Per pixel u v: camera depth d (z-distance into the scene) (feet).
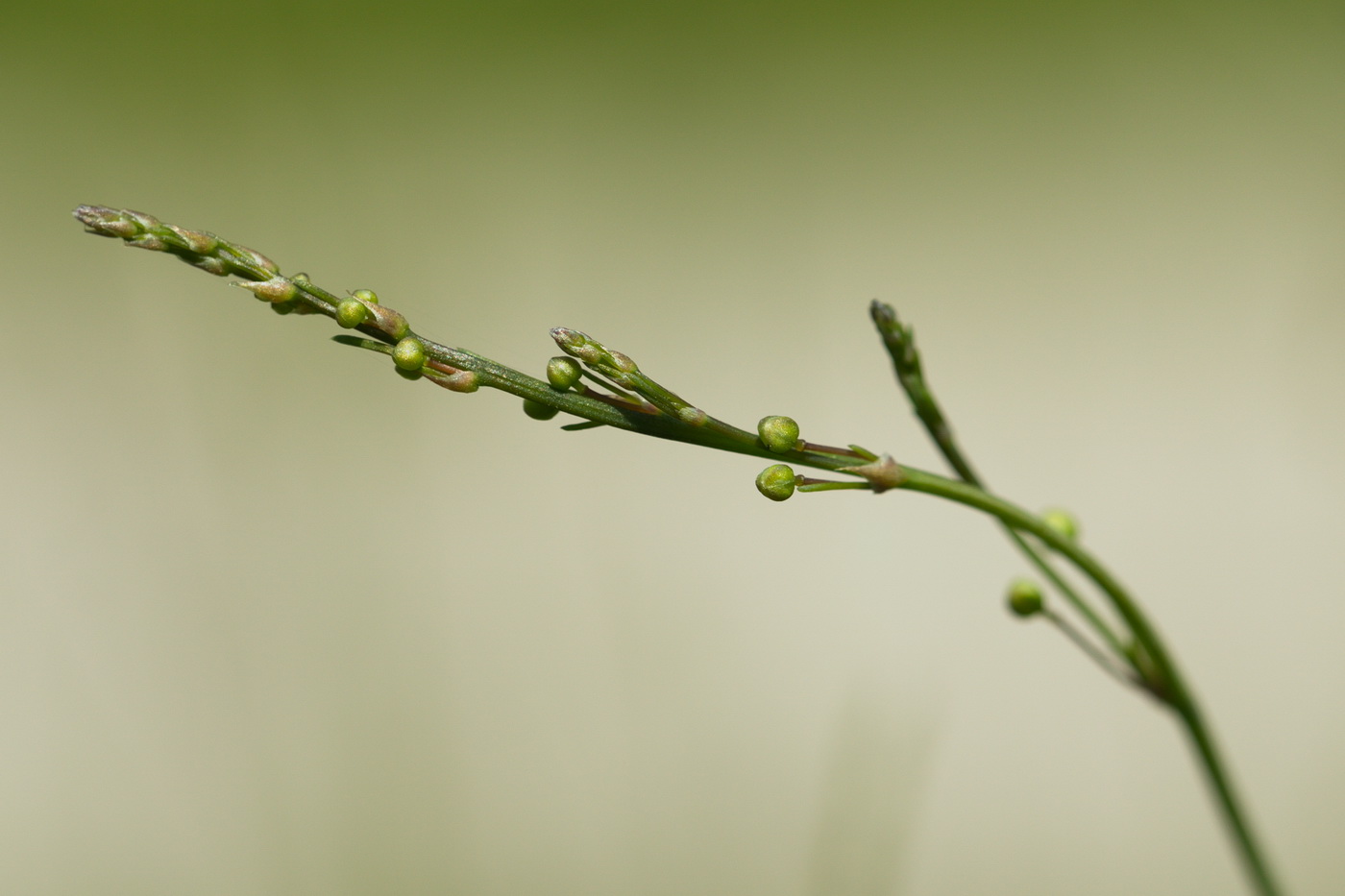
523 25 1.51
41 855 1.51
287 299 0.82
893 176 1.53
